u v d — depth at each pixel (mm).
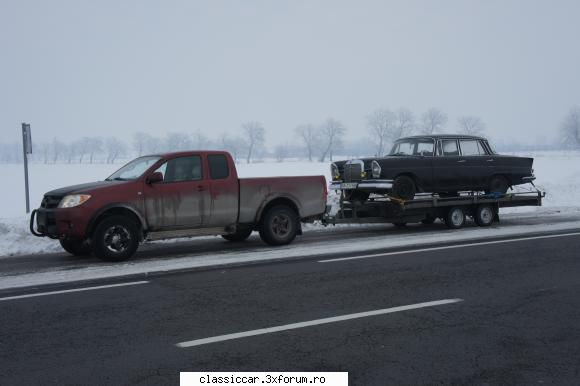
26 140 14594
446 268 8602
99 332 5625
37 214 9820
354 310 6336
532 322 5895
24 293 7305
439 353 4996
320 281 7797
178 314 6234
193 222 10258
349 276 8094
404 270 8484
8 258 10352
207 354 4992
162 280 7977
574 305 6531
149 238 9969
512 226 13836
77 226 9227
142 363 4793
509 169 14219
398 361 4809
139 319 6055
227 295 7062
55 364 4785
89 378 4488
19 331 5680
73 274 8508
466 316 6102
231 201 10570
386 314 6176
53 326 5836
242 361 4828
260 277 8102
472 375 4523
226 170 10609
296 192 11305
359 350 5070
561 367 4691
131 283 7801
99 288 7523
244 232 12039
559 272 8273
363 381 4410
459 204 13492
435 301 6703
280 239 11148
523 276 8023
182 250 10836
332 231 13625
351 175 12586
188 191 10148
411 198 12906
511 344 5227
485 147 14117
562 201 20516
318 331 5602
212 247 11172
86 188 9500
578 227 13281
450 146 13539
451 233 12672
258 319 6020
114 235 9531
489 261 9117
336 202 15594
